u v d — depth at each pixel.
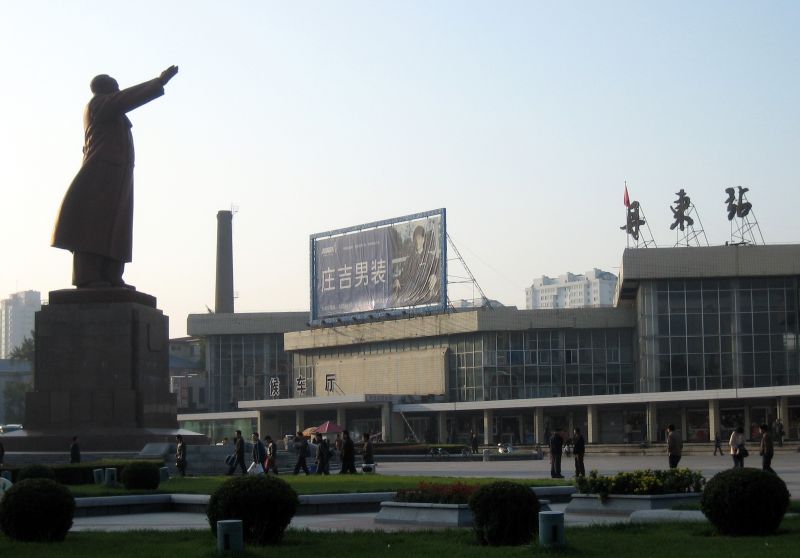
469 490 28.83
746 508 22.52
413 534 24.69
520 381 124.31
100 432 54.97
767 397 100.50
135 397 55.44
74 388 55.69
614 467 63.19
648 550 20.84
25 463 52.50
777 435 88.31
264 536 22.95
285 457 59.97
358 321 134.62
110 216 56.50
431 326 128.25
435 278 123.44
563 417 116.00
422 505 28.64
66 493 24.47
